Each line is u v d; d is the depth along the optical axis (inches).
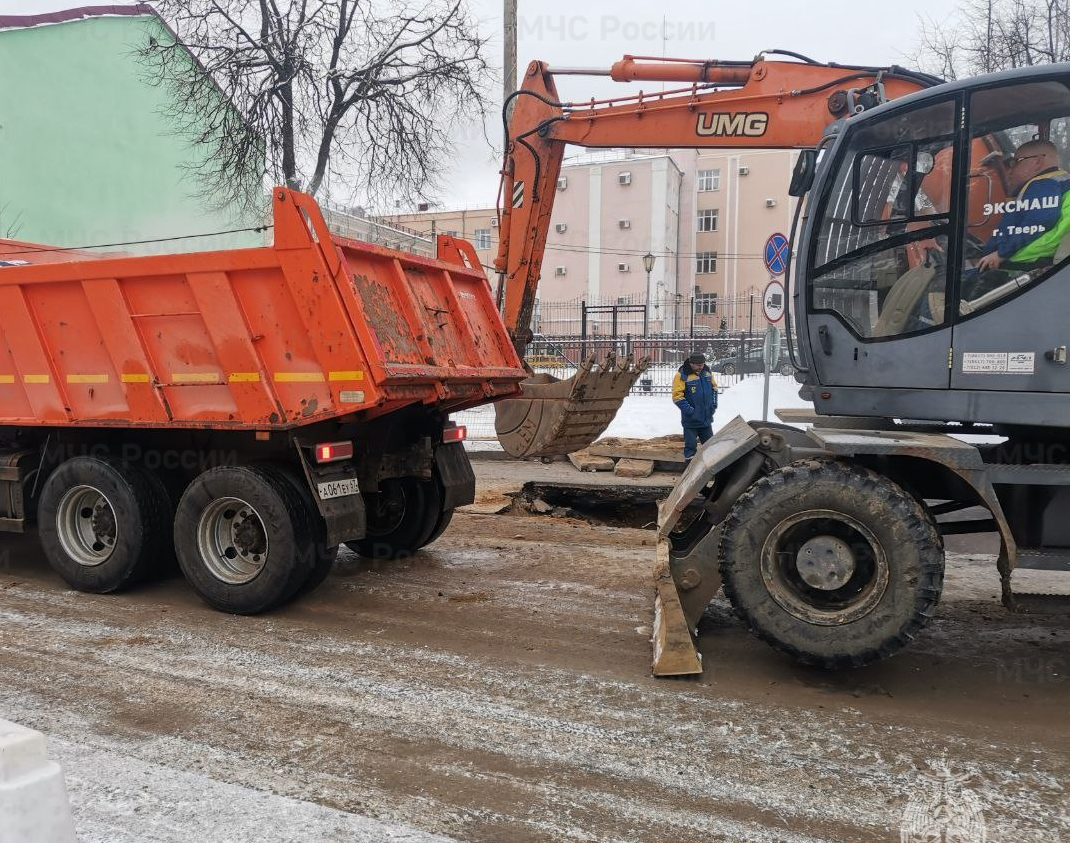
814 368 180.2
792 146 323.9
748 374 956.6
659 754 133.4
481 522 330.0
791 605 160.1
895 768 129.3
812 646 158.6
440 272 234.2
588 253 1856.5
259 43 587.5
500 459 501.4
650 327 1690.5
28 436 245.1
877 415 174.1
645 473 419.2
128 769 124.8
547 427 391.2
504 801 118.0
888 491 154.3
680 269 2032.5
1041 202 157.4
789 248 189.6
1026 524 166.6
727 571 163.5
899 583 153.8
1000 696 159.3
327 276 185.5
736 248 1999.3
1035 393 158.9
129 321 208.1
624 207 1823.3
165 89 705.6
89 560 223.3
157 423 208.8
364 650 181.0
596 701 154.6
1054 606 155.4
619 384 410.6
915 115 167.8
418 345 208.2
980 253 162.7
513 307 394.3
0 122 674.2
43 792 54.8
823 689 162.1
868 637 155.4
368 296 195.6
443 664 173.0
